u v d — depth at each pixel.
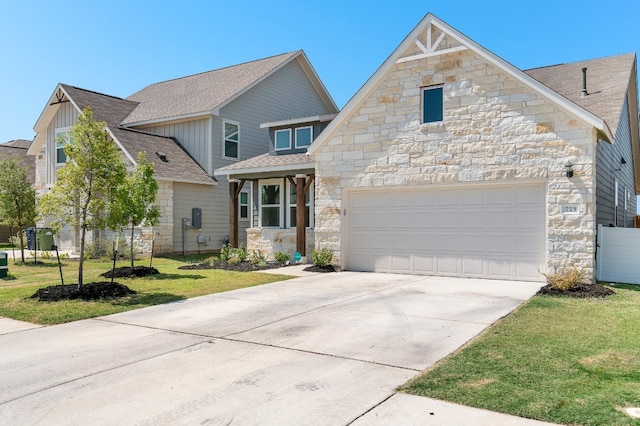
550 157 10.80
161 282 11.74
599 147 11.84
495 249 11.74
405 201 13.02
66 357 5.62
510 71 11.18
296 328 6.98
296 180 15.88
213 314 8.03
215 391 4.49
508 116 11.30
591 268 10.39
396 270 13.18
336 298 9.41
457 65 11.93
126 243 18.34
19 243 19.27
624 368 4.95
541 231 11.15
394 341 6.20
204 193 20.62
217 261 16.22
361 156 13.37
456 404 4.10
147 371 5.09
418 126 12.49
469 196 12.08
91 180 9.50
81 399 4.33
